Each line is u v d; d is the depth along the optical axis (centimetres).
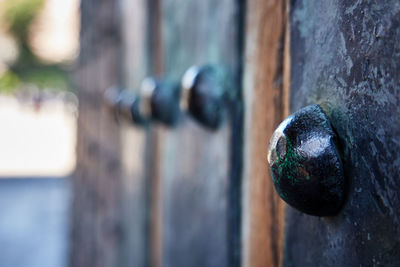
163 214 91
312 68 47
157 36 99
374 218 41
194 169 74
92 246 221
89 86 251
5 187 710
